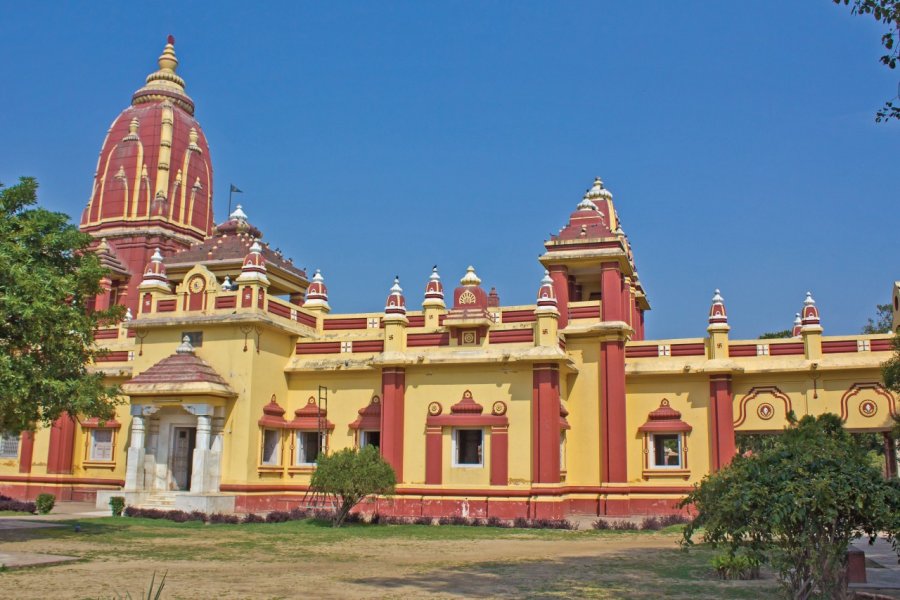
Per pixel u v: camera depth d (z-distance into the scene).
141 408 26.48
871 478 9.77
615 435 27.33
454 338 27.09
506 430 25.94
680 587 12.73
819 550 9.80
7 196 18.59
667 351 28.53
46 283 17.66
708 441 27.52
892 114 11.32
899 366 21.91
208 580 13.14
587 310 28.73
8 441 31.81
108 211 40.69
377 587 12.48
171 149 41.94
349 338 28.80
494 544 19.66
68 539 18.95
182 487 27.59
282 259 35.97
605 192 34.94
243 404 26.70
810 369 26.92
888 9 11.05
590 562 15.94
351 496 24.16
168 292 29.64
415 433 26.97
